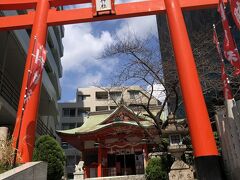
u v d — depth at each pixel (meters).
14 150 7.61
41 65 10.23
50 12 12.58
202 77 14.77
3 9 12.89
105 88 22.20
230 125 8.11
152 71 15.04
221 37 16.19
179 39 11.05
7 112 16.53
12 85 20.02
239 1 8.21
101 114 29.16
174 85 14.45
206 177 8.67
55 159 11.27
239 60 7.89
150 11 12.34
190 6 12.09
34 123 10.17
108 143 25.17
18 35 16.28
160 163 13.16
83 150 26.02
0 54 17.84
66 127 52.19
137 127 22.98
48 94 22.62
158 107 24.95
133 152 25.38
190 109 9.73
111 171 25.41
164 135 11.87
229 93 8.50
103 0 12.55
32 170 6.52
